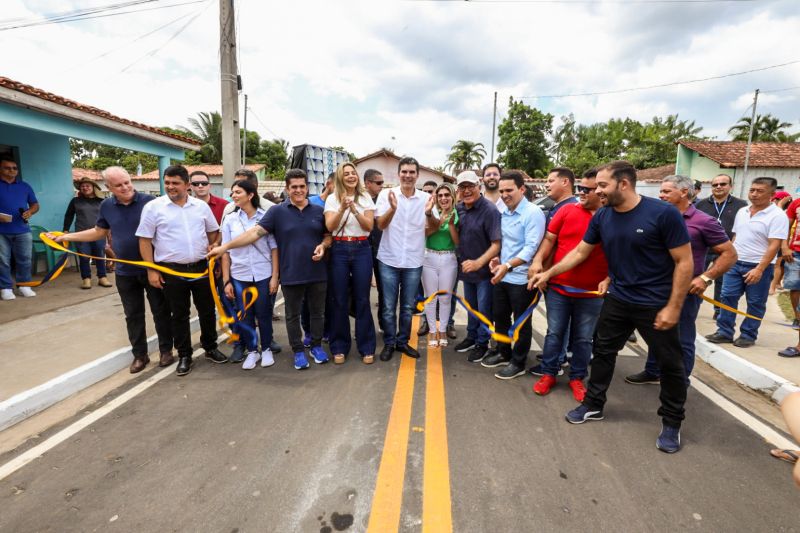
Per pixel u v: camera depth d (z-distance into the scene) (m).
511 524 1.97
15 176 5.84
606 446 2.63
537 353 4.42
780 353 4.02
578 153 39.16
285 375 3.71
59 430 2.80
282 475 2.32
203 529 1.94
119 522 1.98
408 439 2.68
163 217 3.48
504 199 3.56
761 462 2.49
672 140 33.47
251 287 3.87
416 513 2.04
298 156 8.91
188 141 9.80
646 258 2.56
